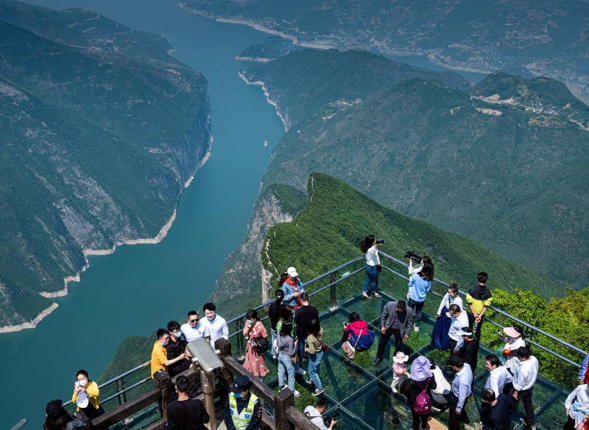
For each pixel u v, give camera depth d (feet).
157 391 44.68
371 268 68.74
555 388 57.26
